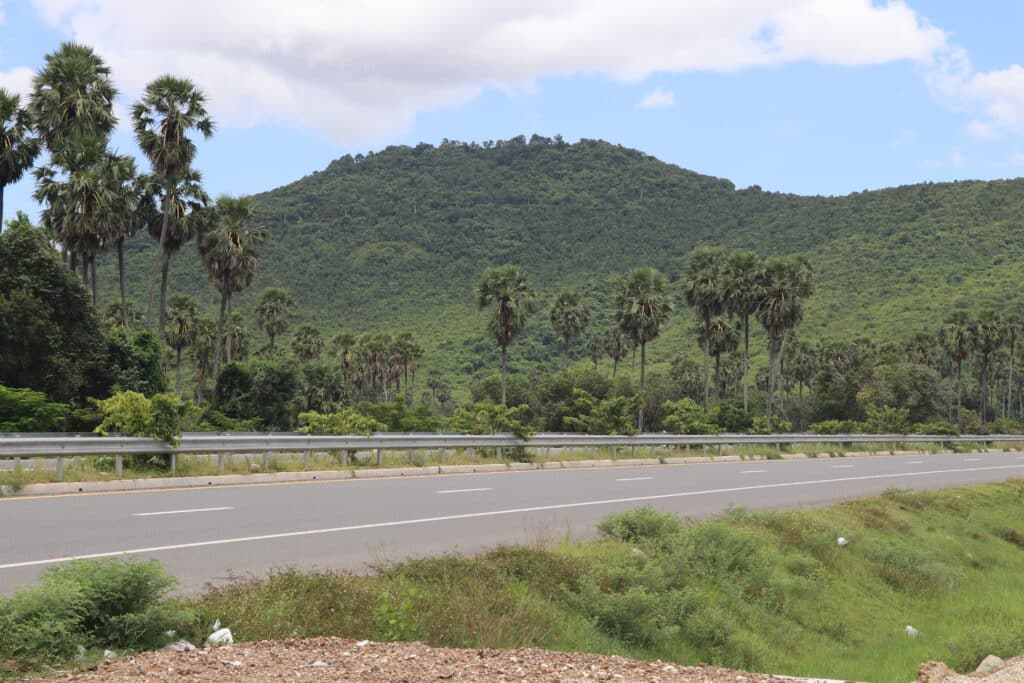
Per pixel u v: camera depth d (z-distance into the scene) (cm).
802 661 1230
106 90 4859
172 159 5009
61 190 4669
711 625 1163
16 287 4116
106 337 4466
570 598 1117
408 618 873
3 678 632
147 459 2120
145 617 761
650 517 1540
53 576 777
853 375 9494
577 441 3322
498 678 664
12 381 4056
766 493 2453
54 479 1866
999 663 1114
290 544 1293
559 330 9206
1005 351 11638
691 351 14875
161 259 5391
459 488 2189
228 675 641
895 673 1188
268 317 9200
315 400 6825
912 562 1931
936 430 6266
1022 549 2547
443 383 13525
